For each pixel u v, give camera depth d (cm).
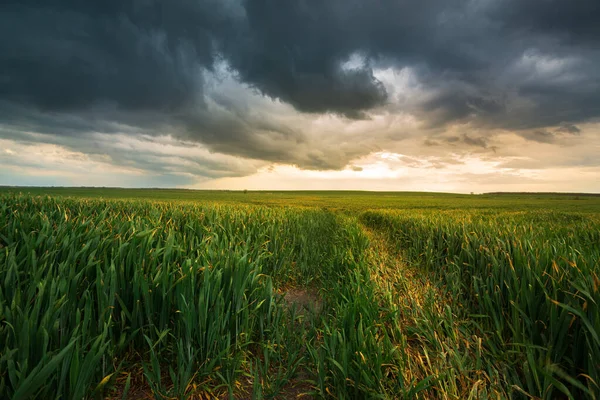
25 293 291
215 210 1050
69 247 367
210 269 368
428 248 812
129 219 548
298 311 521
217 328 329
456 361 307
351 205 4825
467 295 527
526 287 363
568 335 316
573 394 288
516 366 322
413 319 411
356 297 411
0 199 925
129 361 327
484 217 1864
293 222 1212
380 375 277
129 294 346
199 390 304
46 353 231
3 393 217
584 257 421
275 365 360
